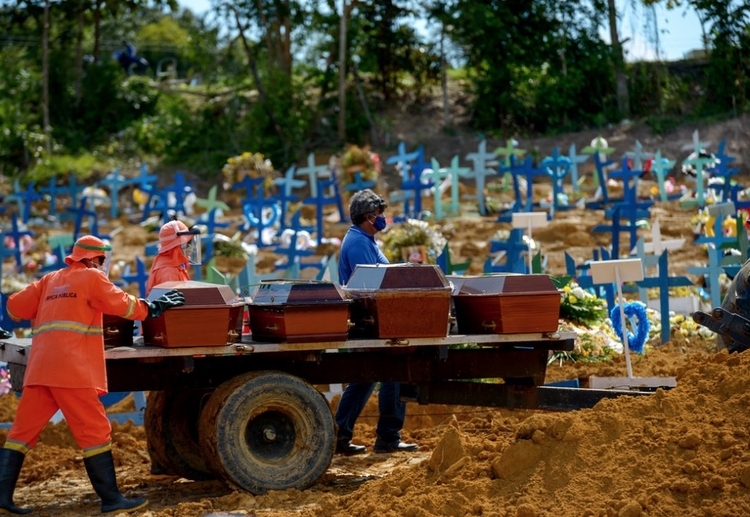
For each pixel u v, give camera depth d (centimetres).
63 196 6219
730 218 2877
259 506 1190
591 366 1870
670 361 1888
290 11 7544
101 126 7688
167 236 1466
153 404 1418
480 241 3834
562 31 7175
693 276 2689
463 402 1386
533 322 1295
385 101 7594
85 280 1176
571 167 4712
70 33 7969
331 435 1268
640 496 988
